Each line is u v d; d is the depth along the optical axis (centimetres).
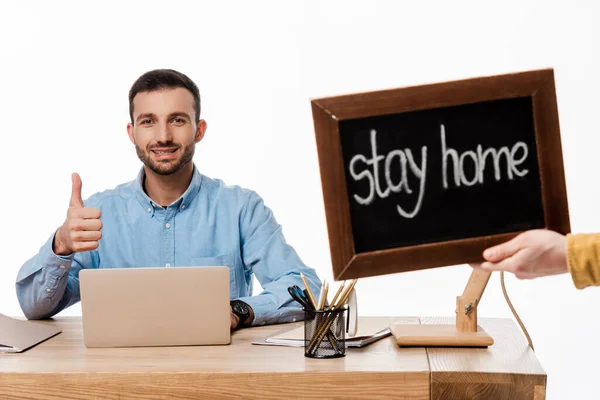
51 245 206
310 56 354
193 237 238
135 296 168
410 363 149
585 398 335
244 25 355
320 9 352
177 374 144
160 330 169
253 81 356
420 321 194
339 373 142
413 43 348
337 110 126
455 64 346
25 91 362
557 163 129
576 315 337
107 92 361
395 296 354
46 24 360
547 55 339
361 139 127
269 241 238
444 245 128
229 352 162
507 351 160
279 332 186
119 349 166
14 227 366
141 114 225
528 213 129
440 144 128
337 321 155
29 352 164
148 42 359
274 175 358
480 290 169
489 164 129
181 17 357
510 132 129
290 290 158
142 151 226
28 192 365
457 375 141
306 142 356
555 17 339
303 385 142
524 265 122
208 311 169
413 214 128
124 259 239
